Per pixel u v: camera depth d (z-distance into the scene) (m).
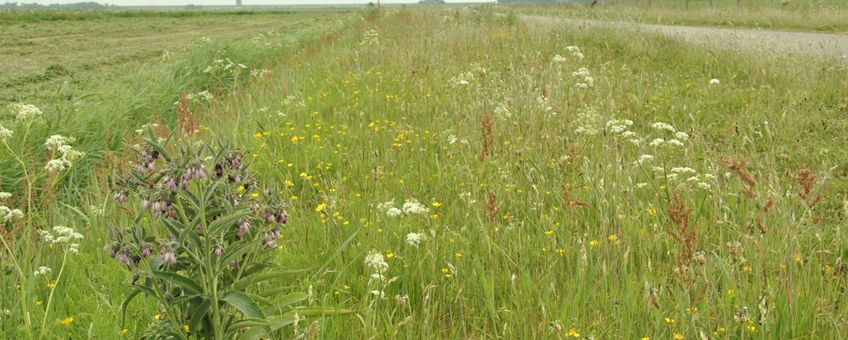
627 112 8.98
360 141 7.72
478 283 4.16
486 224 4.94
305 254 4.54
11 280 4.02
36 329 3.60
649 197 5.59
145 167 2.82
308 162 6.80
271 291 3.33
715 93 10.53
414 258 4.45
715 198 5.13
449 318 3.97
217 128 7.99
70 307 3.89
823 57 12.48
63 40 30.38
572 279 3.98
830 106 9.55
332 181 6.18
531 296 3.95
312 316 3.68
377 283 4.06
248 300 2.86
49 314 3.72
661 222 4.98
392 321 3.83
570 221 4.79
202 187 2.97
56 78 15.92
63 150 5.05
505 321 3.72
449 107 9.20
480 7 28.89
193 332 3.01
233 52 15.49
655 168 5.83
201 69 13.28
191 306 2.98
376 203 5.51
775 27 23.14
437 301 3.92
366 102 9.89
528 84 9.20
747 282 3.86
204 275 2.98
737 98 10.12
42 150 7.06
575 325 3.58
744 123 8.41
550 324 3.45
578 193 5.64
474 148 7.06
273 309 3.33
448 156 6.88
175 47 26.20
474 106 8.57
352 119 8.88
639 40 15.84
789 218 4.61
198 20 59.53
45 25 41.69
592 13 24.52
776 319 3.57
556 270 4.32
